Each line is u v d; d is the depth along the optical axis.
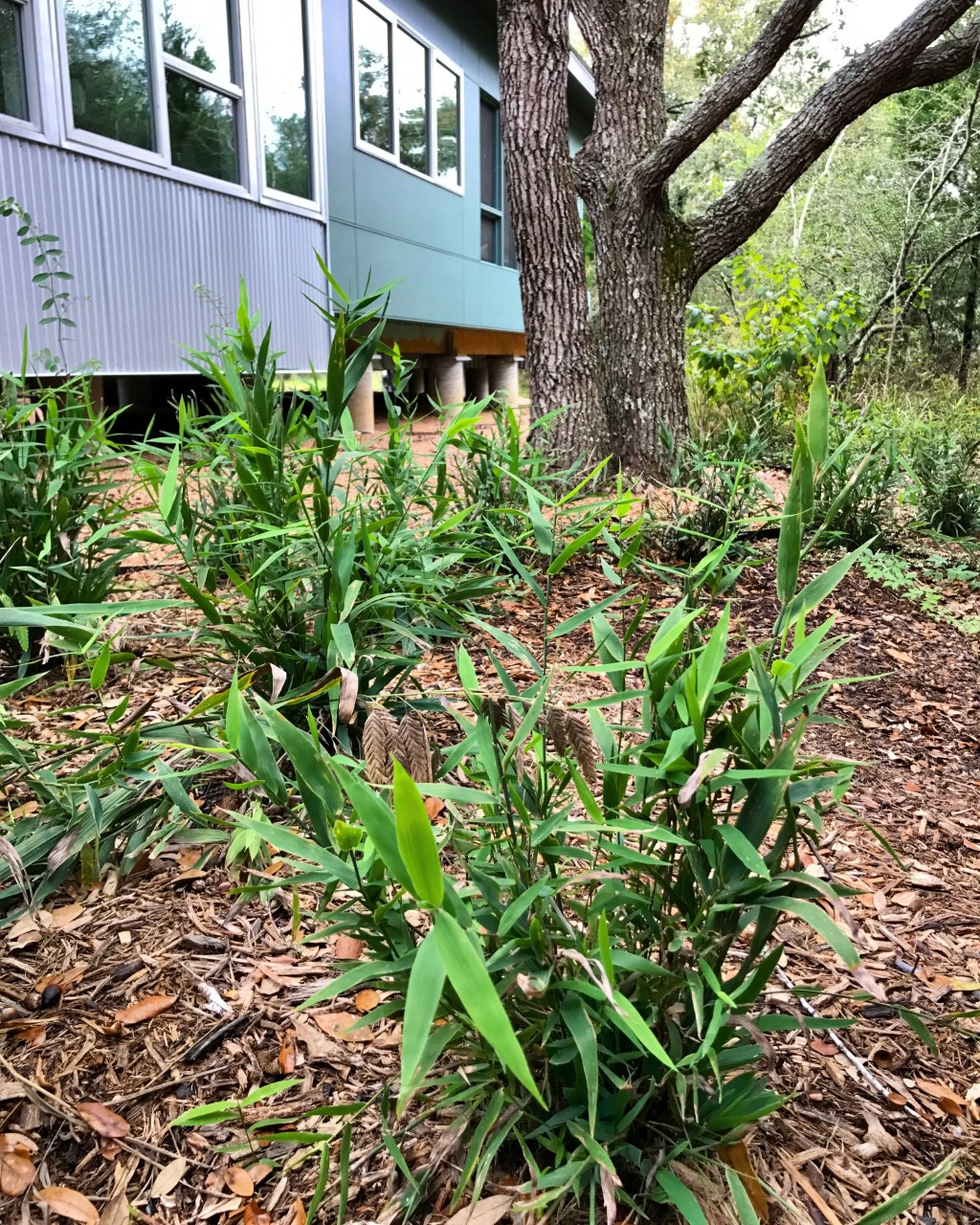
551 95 5.67
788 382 9.76
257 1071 1.55
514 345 15.98
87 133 5.87
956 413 8.74
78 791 2.05
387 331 10.31
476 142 12.90
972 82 13.63
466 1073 1.25
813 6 5.48
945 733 3.32
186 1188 1.34
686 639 1.48
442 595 2.77
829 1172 1.39
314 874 1.15
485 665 3.38
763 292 9.62
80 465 3.09
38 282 4.05
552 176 5.72
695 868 1.17
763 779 1.14
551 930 1.18
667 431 5.75
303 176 8.53
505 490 4.24
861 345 11.10
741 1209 1.10
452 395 12.66
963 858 2.46
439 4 11.39
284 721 1.10
